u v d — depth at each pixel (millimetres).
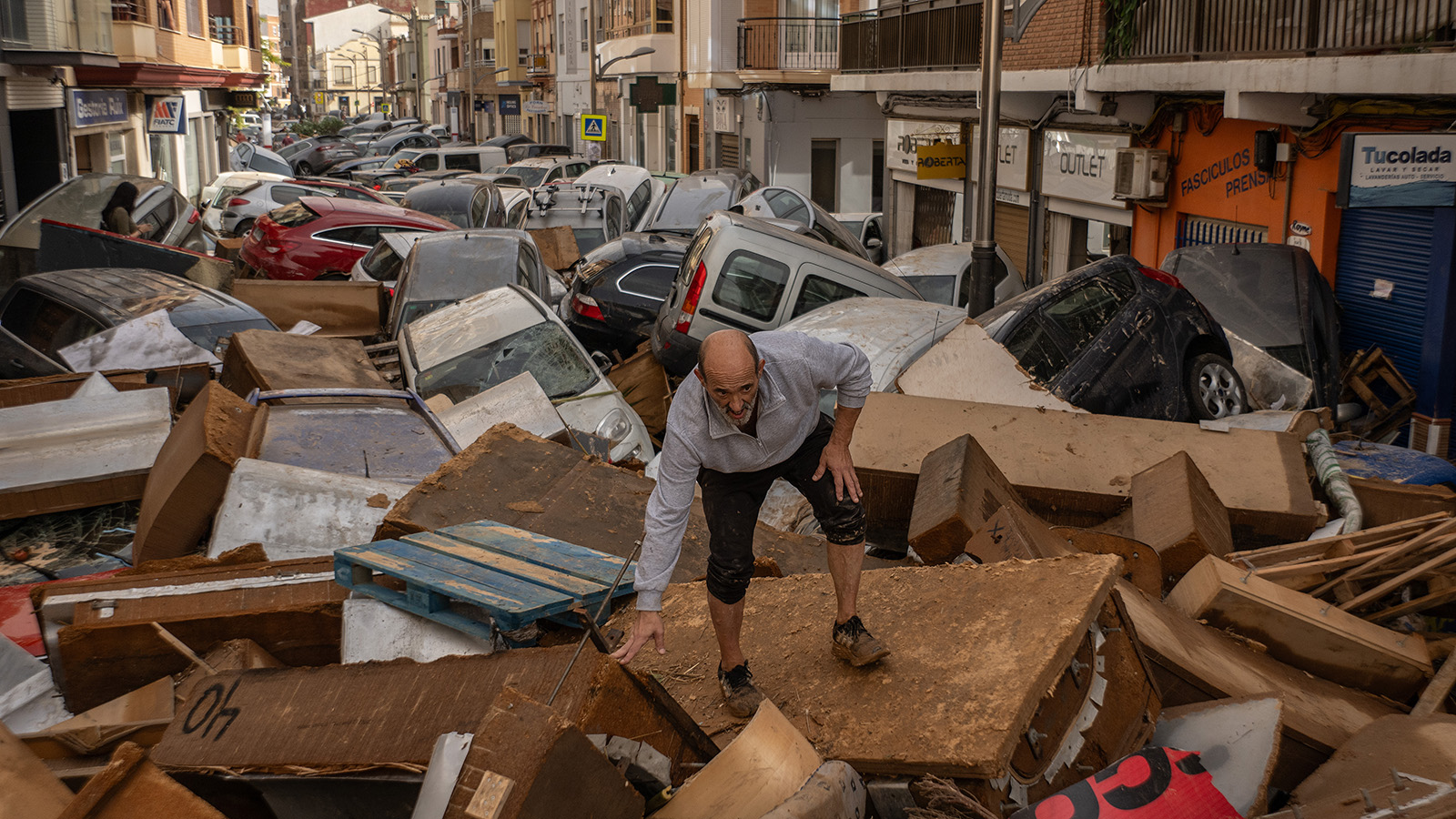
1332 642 4277
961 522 4328
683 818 2561
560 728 2264
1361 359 10281
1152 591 4609
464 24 86688
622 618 4004
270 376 6609
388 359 9266
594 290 12250
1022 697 2889
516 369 8703
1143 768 2898
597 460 5504
